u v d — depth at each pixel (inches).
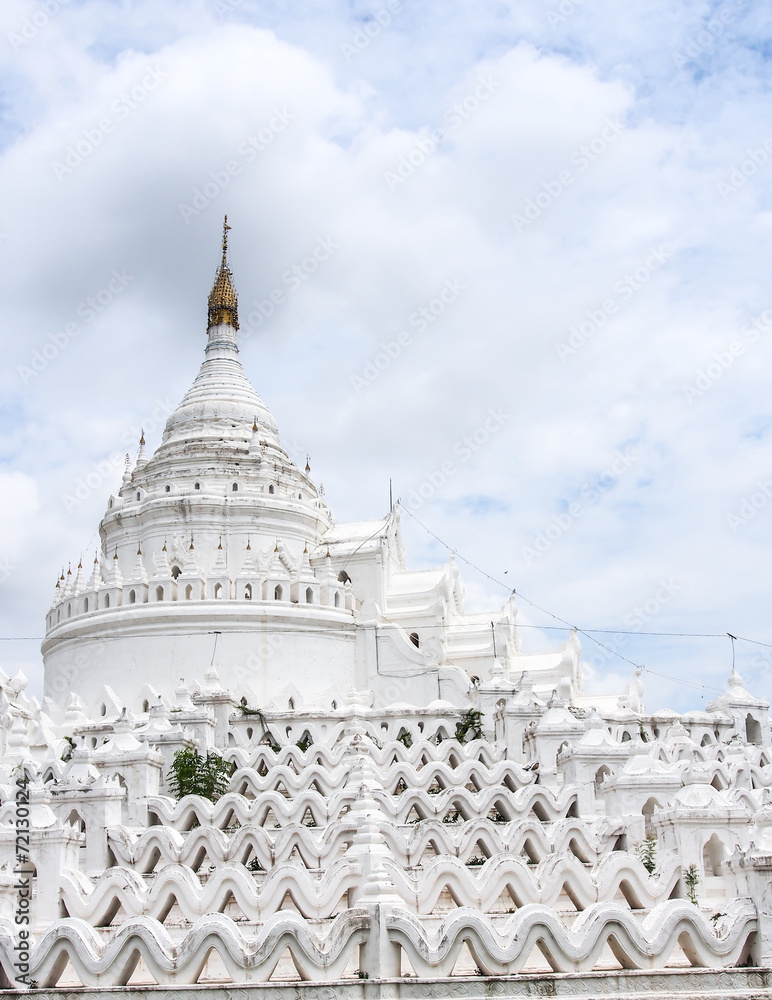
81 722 2293.3
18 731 1886.1
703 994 930.1
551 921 956.6
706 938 972.6
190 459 2974.9
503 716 1930.4
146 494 2933.1
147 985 934.4
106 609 2551.7
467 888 1117.7
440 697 2470.5
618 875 1149.7
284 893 1117.1
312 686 2504.9
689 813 1170.0
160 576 2568.9
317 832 1406.3
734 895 1045.8
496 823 1482.5
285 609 2532.0
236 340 3388.3
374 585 2746.1
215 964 1071.0
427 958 925.2
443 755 1775.3
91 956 961.5
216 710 2080.5
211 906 1129.4
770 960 963.3
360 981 909.2
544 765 1729.8
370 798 1283.2
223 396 3186.5
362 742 1747.0
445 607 2748.5
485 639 2672.2
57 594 2859.3
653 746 1813.5
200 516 2797.7
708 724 2299.5
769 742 2343.8
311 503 3051.2
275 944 935.0
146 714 2349.9
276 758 1774.1
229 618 2503.7
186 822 1509.6
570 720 1779.0
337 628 2588.6
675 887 1152.8
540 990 917.8
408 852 1273.4
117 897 1152.2
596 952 957.2
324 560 2773.1
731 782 1696.6
